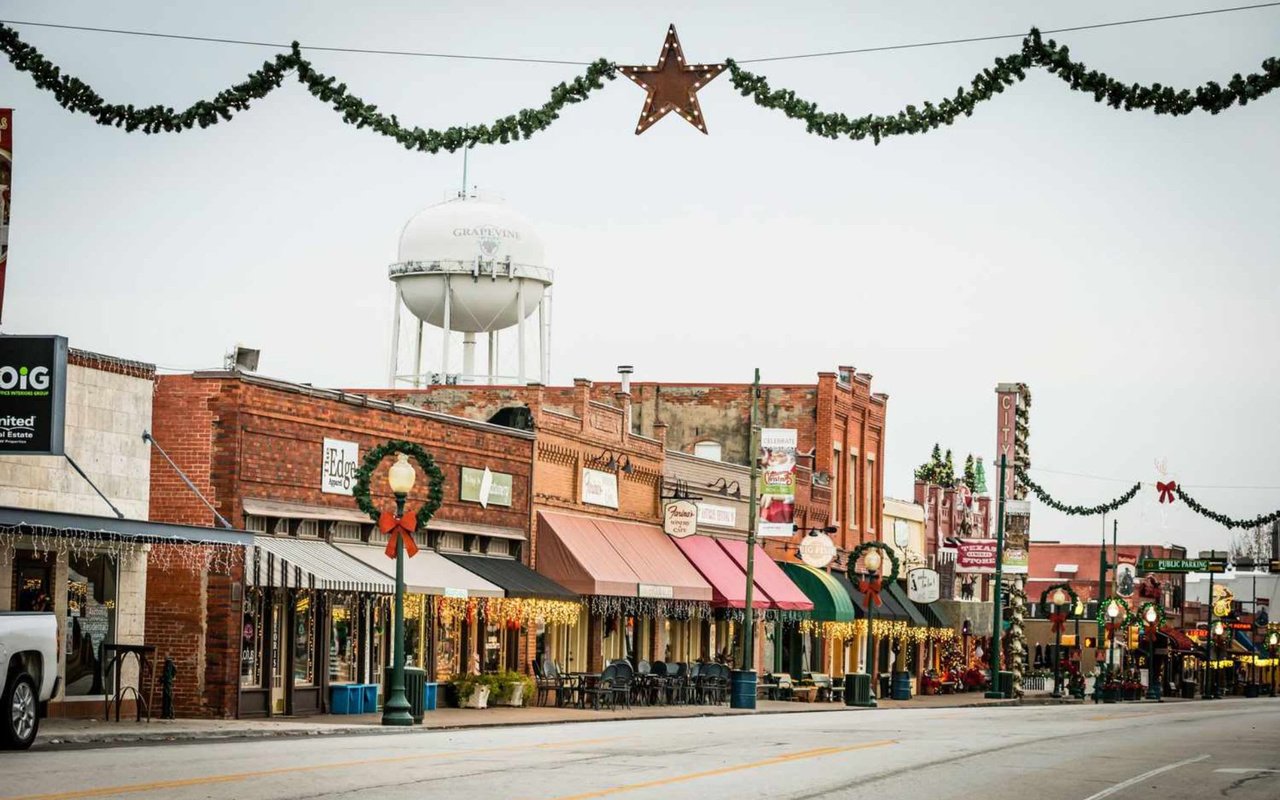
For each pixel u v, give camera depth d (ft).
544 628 161.48
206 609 114.62
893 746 95.45
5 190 84.02
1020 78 66.69
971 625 280.10
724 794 64.59
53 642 81.25
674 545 187.73
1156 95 64.69
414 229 199.21
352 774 67.36
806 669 225.97
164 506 117.60
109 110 70.59
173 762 71.20
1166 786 75.10
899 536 270.87
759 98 68.44
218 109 70.59
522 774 69.36
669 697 167.43
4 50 70.08
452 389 177.58
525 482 158.81
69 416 104.83
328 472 128.26
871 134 68.23
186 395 118.11
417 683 117.91
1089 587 400.88
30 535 94.79
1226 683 458.50
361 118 70.38
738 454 239.91
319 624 125.29
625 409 180.86
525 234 198.39
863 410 254.88
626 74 66.95
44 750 78.89
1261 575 569.23
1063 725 131.44
